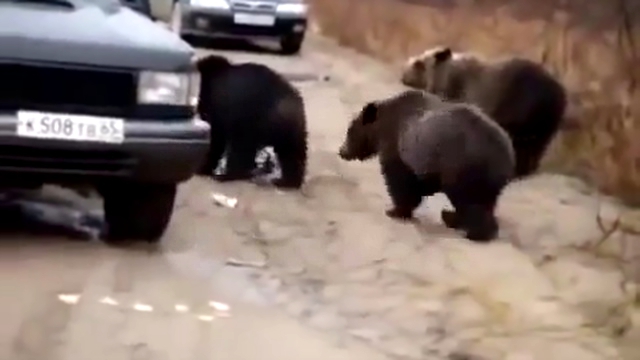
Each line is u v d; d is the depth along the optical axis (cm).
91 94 781
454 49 1977
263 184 1166
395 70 2327
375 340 750
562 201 1236
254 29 2466
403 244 985
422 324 791
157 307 752
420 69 1959
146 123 795
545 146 1358
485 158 1009
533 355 759
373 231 1016
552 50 1515
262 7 2459
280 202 1098
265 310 781
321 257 925
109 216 882
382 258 938
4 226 904
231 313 764
